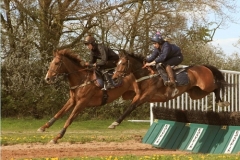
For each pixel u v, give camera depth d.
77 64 13.07
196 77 13.50
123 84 13.48
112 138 15.33
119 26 23.89
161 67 12.95
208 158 10.03
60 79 13.19
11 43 24.50
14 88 23.95
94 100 13.27
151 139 13.66
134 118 24.45
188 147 12.52
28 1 23.97
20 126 20.55
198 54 27.84
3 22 24.42
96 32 24.42
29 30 24.62
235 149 11.48
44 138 14.61
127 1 23.64
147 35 24.17
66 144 13.81
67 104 13.21
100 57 13.13
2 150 11.80
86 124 21.80
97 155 10.99
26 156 10.60
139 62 13.06
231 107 15.41
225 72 14.91
